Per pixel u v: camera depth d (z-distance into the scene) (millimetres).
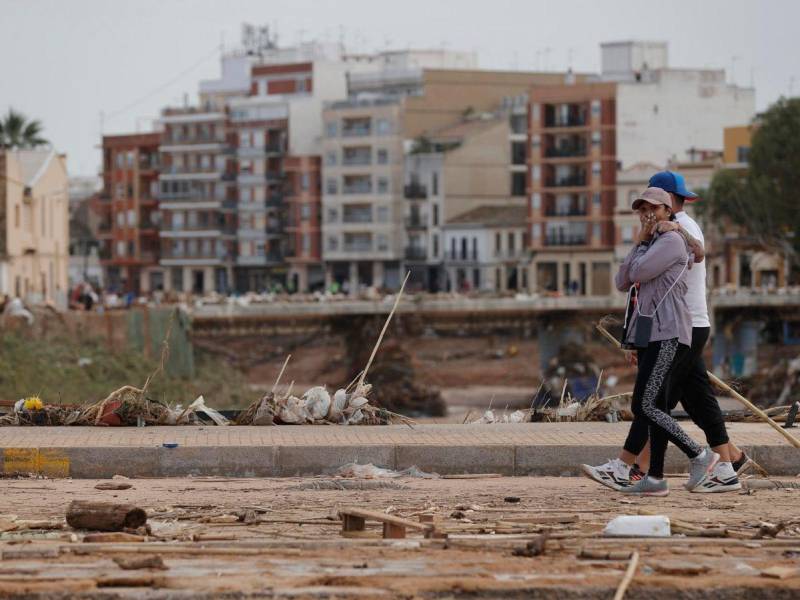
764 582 9227
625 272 14883
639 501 14195
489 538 10961
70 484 16125
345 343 109625
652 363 14656
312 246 177125
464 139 167625
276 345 116188
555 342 114250
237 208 182875
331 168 174625
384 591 8836
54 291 112250
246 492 15133
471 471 17344
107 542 10992
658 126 153000
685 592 9109
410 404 101000
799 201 115938
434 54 193750
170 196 187625
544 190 154875
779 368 82375
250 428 19672
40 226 107188
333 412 20453
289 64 187125
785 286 133625
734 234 140750
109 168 193500
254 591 8820
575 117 153500
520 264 158000
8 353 68625
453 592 8984
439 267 168250
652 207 14773
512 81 174875
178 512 13102
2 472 17156
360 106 172625
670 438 14727
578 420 21156
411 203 170125
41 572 9555
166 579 9180
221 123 184875
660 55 164375
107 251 194875
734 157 147625
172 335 85125
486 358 121875
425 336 124125
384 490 15375
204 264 186125
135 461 17234
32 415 20156
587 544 10781
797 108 116562
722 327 115625
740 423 20312
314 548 10625
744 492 15008
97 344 79125
